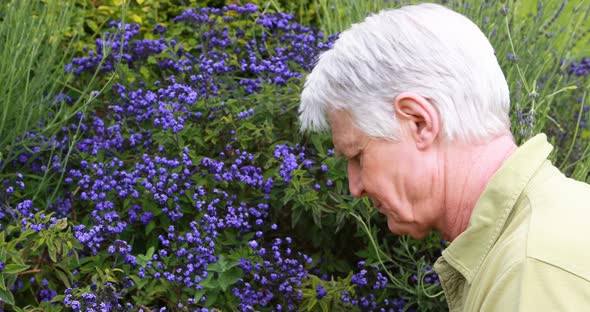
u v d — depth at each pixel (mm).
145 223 2875
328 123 1946
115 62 3412
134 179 2850
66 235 2582
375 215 3053
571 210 1569
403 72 1740
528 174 1667
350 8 3900
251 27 3820
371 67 1772
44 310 2557
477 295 1630
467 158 1755
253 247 2691
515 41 3766
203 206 2914
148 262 2674
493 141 1747
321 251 3230
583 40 4406
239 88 3414
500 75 1765
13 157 3041
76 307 2424
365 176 1872
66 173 3143
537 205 1610
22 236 2520
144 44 3438
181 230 2994
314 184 3066
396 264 3025
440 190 1781
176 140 2977
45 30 3348
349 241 3271
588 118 3826
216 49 3496
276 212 3061
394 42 1755
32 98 3230
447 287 1911
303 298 2812
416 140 1773
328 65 1857
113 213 2748
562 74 3928
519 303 1454
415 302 3049
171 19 3979
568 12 4379
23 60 3088
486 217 1682
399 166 1798
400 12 1821
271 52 3557
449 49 1726
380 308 3062
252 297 2756
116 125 3049
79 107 3375
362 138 1833
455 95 1713
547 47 3963
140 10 3891
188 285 2641
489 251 1682
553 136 3371
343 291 2822
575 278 1441
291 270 2781
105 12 3818
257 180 2953
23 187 2830
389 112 1773
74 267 2742
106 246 2852
